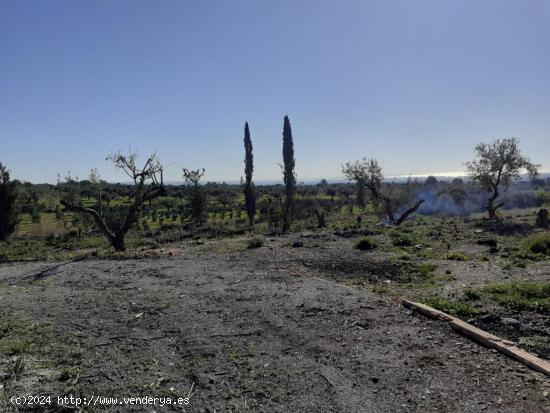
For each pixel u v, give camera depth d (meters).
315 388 4.31
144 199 18.41
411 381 4.38
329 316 6.47
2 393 4.12
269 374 4.63
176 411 3.93
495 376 4.43
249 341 5.58
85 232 31.44
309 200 42.66
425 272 10.31
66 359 5.02
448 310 6.62
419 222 27.33
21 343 5.47
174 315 6.74
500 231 19.64
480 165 29.95
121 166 18.00
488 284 8.55
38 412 3.84
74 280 10.05
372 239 16.39
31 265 13.21
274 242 16.94
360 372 4.62
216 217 44.69
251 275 9.84
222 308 7.07
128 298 7.91
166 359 5.05
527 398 3.98
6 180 32.00
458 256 12.20
